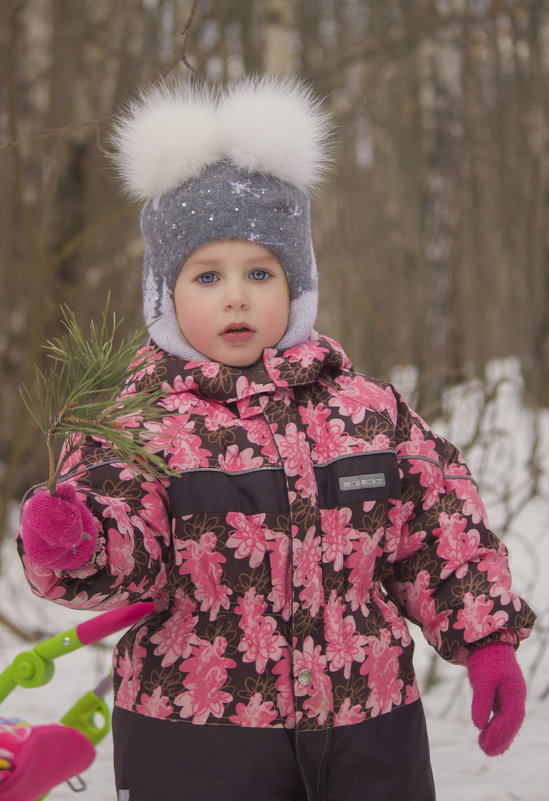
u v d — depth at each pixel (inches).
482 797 95.9
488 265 466.6
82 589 55.6
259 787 59.3
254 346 66.9
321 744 59.7
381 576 65.9
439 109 381.1
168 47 233.9
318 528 62.5
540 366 277.7
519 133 330.6
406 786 62.7
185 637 61.2
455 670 143.4
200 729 59.7
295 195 69.6
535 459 184.1
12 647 160.2
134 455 53.3
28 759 47.5
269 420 63.9
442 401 137.7
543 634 152.6
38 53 266.2
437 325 346.6
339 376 69.1
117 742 63.1
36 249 187.5
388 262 465.4
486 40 314.8
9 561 194.1
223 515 61.5
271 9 260.7
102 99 265.1
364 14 337.4
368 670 62.0
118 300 235.8
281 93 73.2
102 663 152.4
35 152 252.2
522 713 62.9
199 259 67.1
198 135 67.6
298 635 60.5
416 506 67.8
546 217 301.7
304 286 69.5
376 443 65.5
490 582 65.3
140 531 59.0
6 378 255.8
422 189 382.0
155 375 66.1
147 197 71.4
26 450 232.1
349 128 251.4
